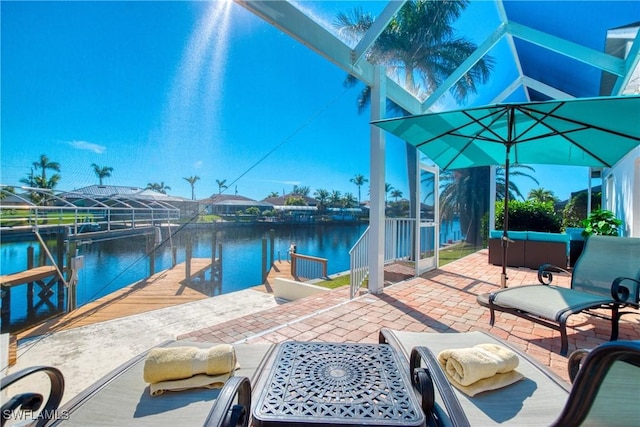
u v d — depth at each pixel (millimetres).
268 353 1878
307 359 1723
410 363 1566
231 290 6711
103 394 1440
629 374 751
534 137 3621
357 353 1803
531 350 2713
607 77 5133
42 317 3461
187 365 1521
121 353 3318
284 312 4109
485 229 10844
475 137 3980
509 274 5930
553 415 1330
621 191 6723
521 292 3141
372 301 4207
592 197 13258
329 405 1305
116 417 1282
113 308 4238
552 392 1493
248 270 7258
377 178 4562
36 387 2545
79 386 2652
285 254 8719
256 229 7613
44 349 3330
